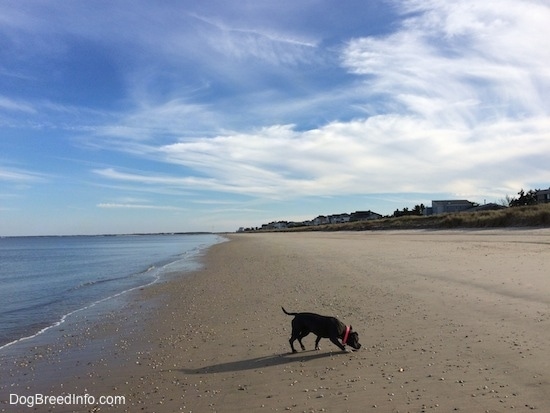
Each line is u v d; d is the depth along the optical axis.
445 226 55.78
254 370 7.10
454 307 9.98
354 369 6.68
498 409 4.85
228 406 5.71
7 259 49.22
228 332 9.86
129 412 5.86
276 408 5.49
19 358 9.03
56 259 47.62
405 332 8.40
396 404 5.24
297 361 7.38
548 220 39.34
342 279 16.23
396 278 15.12
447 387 5.59
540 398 5.02
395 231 62.06
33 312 14.92
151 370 7.59
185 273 24.78
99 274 28.34
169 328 10.86
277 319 10.70
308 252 32.12
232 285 17.44
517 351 6.66
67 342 10.22
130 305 14.92
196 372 7.25
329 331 7.60
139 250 66.44
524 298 10.10
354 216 158.75
